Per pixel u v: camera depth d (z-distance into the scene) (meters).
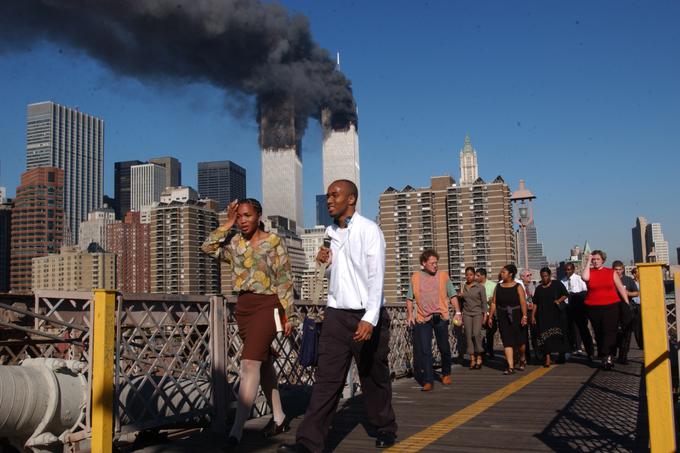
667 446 3.80
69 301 5.23
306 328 5.23
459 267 164.50
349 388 7.98
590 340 11.78
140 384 5.10
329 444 5.09
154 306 5.29
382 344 4.73
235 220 5.28
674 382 7.20
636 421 5.70
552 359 12.49
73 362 5.32
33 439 4.94
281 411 5.57
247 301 5.11
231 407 6.02
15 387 4.82
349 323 4.50
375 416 4.88
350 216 4.66
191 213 196.62
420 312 8.89
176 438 6.60
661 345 3.87
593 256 10.23
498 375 10.08
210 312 5.90
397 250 169.50
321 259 4.70
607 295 10.09
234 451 4.94
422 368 8.54
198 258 197.75
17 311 4.59
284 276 5.14
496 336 16.42
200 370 5.79
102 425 4.57
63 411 5.07
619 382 8.53
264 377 5.50
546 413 6.31
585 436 5.13
